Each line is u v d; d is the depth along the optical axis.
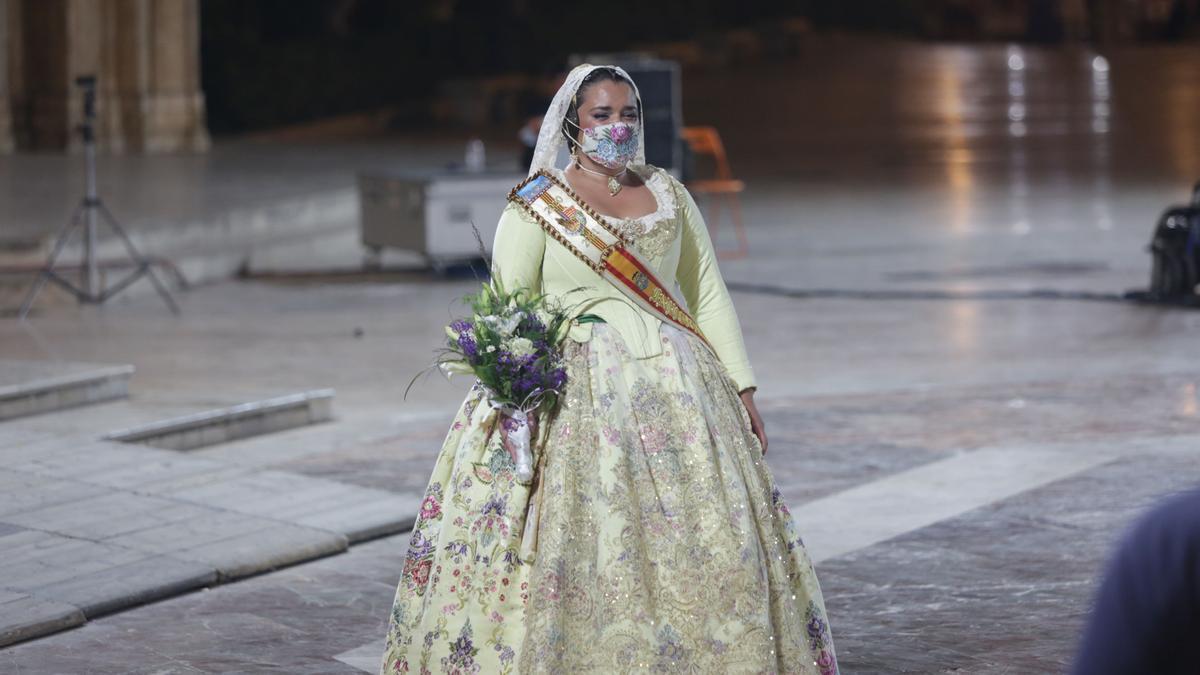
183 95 45.38
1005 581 10.19
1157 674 3.23
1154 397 16.11
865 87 71.19
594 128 7.59
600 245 7.52
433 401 17.03
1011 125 56.91
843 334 21.11
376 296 25.38
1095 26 103.69
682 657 6.97
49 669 8.76
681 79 71.25
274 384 17.67
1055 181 40.94
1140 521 3.38
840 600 9.91
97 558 10.45
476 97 57.59
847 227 33.44
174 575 10.09
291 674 8.70
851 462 13.64
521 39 64.00
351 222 34.56
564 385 7.36
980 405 15.98
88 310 23.67
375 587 10.25
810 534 11.42
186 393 16.80
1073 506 11.91
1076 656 3.40
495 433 7.34
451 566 7.26
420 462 13.91
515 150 46.59
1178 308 22.58
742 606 7.04
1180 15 104.75
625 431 7.27
